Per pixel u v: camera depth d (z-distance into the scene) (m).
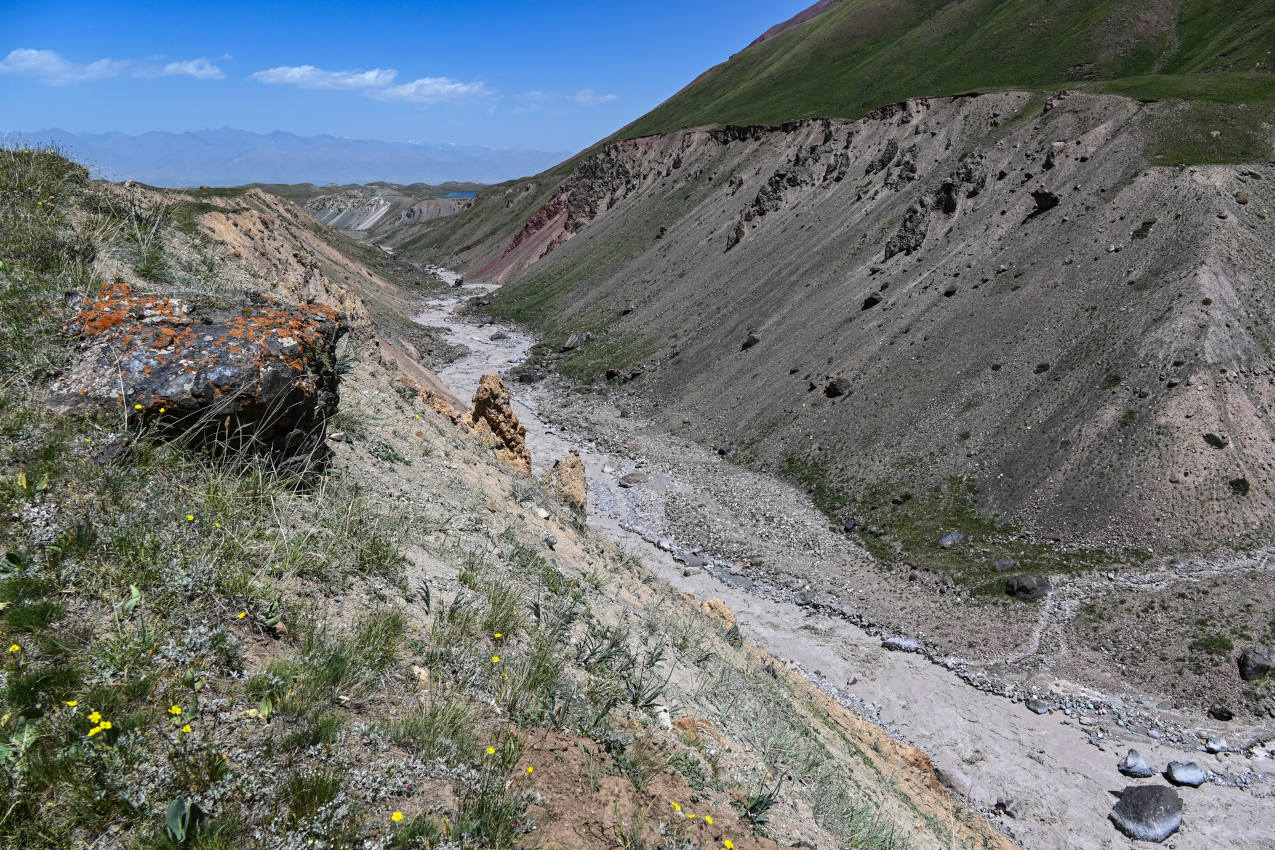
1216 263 47.62
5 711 3.85
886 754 16.19
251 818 3.83
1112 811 27.44
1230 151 57.81
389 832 4.05
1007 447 47.00
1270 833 26.30
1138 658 34.22
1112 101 68.69
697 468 58.97
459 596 6.79
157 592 4.99
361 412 11.54
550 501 16.62
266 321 7.67
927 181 77.94
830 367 62.00
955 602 39.59
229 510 6.12
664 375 77.94
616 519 51.47
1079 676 34.12
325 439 8.25
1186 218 51.59
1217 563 37.66
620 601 11.48
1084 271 53.31
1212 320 44.84
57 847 3.38
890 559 43.88
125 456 6.03
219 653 4.79
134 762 3.83
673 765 6.20
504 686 5.84
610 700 6.66
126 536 5.27
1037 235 59.16
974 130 80.25
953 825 13.26
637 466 60.62
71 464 5.66
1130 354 45.94
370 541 7.07
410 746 4.79
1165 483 40.59
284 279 33.34
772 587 43.00
